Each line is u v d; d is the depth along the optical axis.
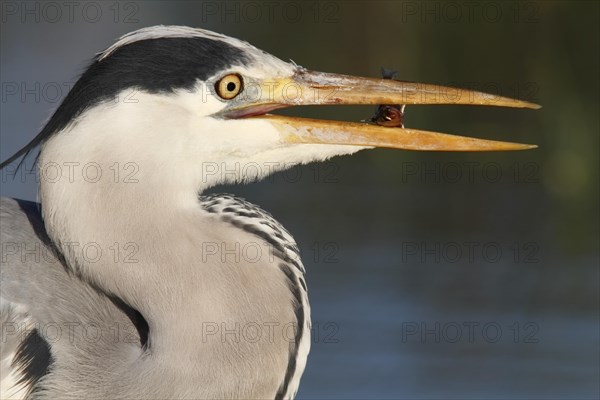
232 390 7.29
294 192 15.67
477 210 14.81
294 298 7.45
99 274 7.35
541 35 16.84
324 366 11.38
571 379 10.89
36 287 7.54
